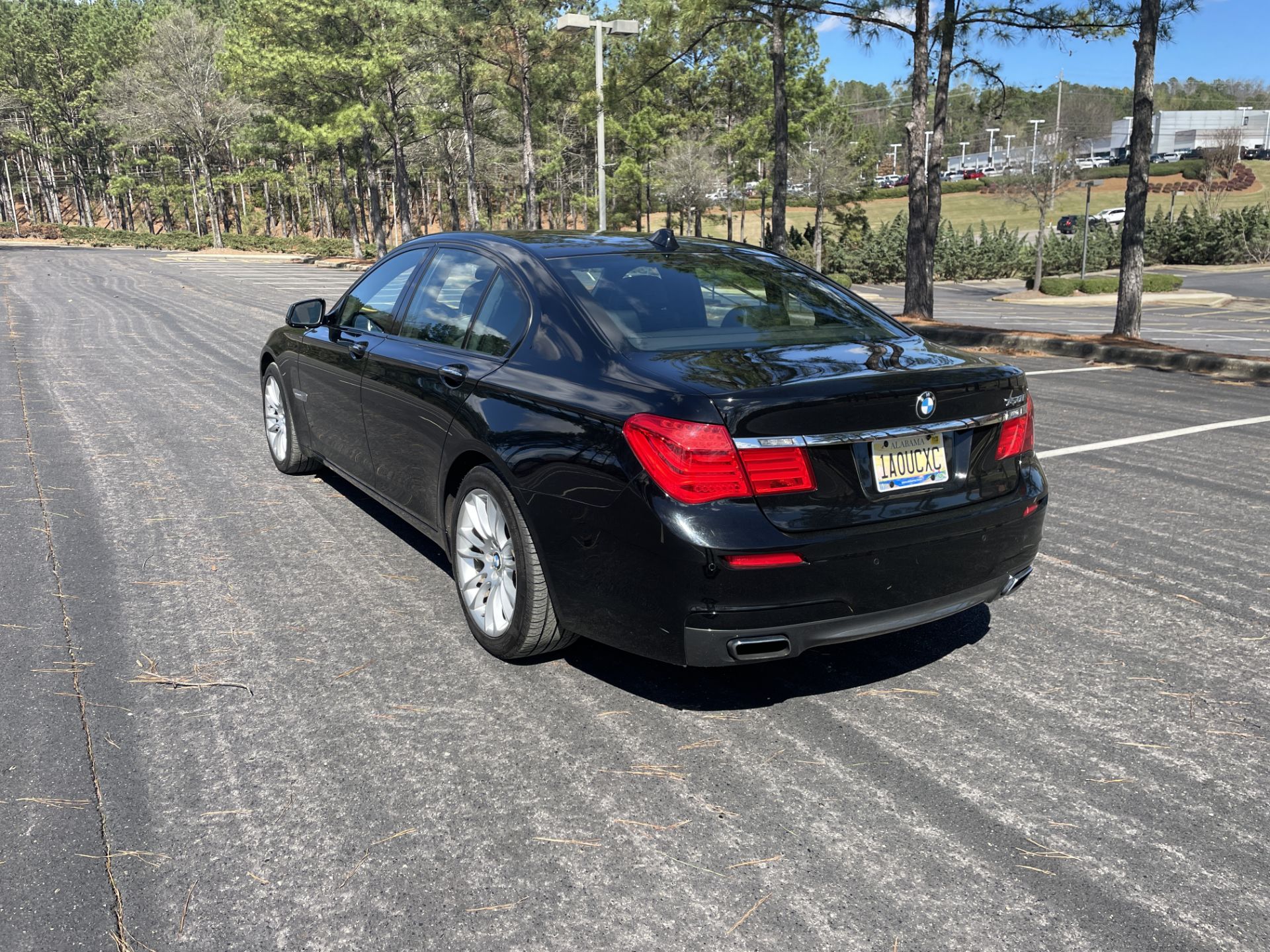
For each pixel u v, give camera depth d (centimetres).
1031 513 305
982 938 201
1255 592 401
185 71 5966
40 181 10862
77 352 1085
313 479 553
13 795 246
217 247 6197
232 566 414
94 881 214
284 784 254
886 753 274
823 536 258
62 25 9925
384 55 4094
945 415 282
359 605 374
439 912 206
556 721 289
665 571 256
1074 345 1234
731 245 402
